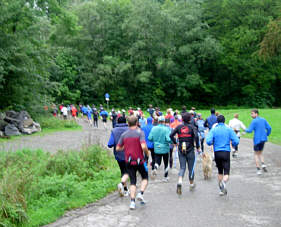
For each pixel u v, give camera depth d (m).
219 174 7.56
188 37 53.88
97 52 54.09
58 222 5.75
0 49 21.17
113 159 11.35
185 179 9.22
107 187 8.09
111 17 54.59
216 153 7.39
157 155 8.98
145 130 9.91
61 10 27.84
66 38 49.44
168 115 13.49
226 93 61.03
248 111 41.09
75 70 52.78
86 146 11.21
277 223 5.39
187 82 55.84
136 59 53.03
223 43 54.53
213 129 7.53
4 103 24.78
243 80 60.59
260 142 9.49
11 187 6.04
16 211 5.54
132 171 6.52
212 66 59.53
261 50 21.48
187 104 59.72
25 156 10.34
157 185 8.49
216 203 6.64
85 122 34.19
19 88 24.66
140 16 51.38
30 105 26.41
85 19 52.66
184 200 6.92
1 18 21.67
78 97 51.12
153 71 56.78
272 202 6.64
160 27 52.28
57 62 47.91
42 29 26.02
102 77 51.09
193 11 53.81
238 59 54.00
